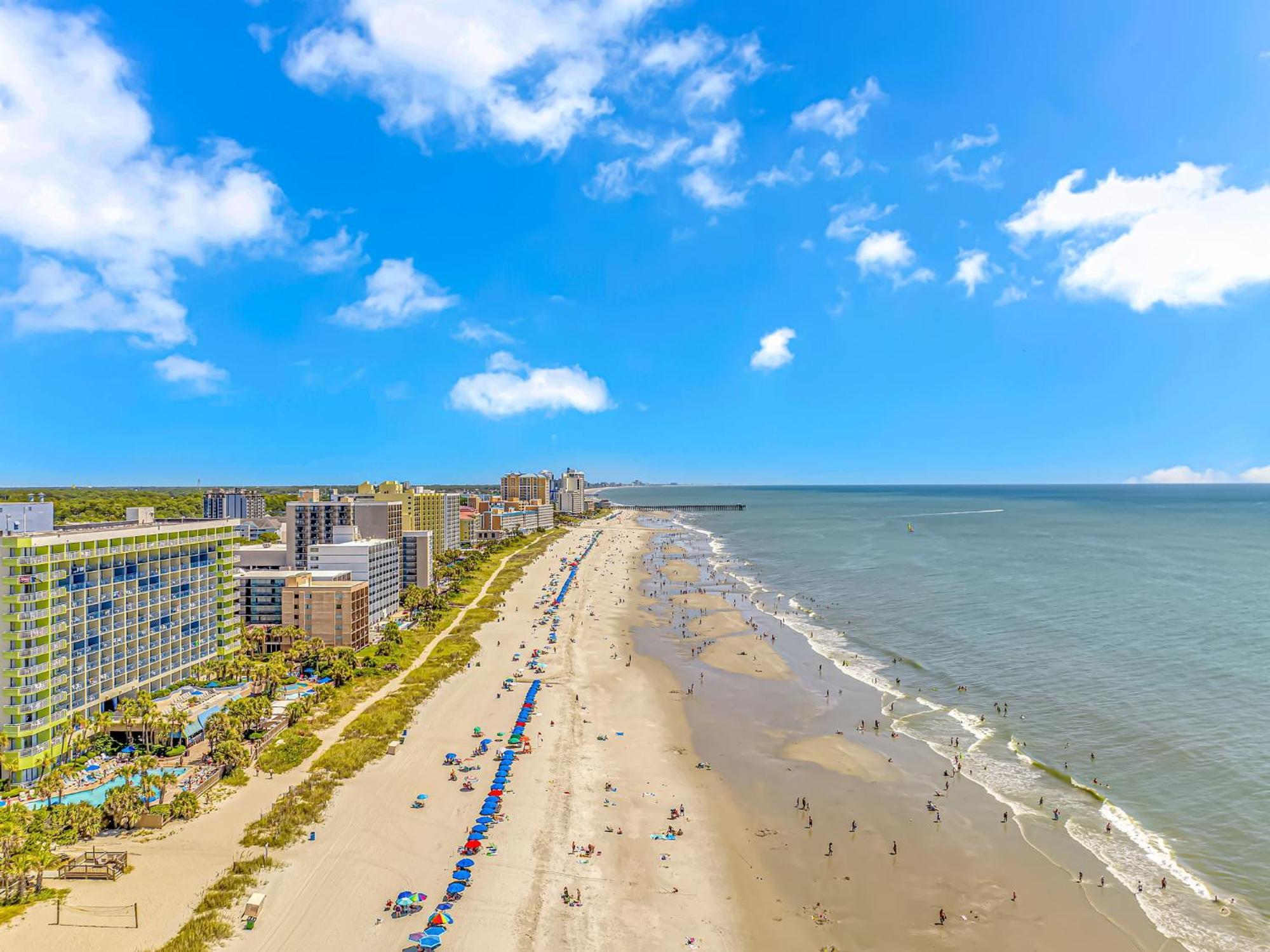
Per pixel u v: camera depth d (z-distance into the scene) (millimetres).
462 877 61000
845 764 86000
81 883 58719
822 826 71500
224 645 117250
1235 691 105312
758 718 102312
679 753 90062
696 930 55625
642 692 114750
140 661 97938
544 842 67625
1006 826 70812
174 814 69312
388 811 72688
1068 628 145750
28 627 79375
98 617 89938
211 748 84000
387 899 58250
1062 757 85938
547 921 56188
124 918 54625
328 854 64500
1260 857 64062
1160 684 109438
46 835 62469
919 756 87938
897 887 61312
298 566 178250
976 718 99375
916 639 143500
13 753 77312
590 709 106062
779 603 189375
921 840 68750
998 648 133250
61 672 83688
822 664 129625
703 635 154750
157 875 60375
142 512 117250
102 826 67312
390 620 164875
